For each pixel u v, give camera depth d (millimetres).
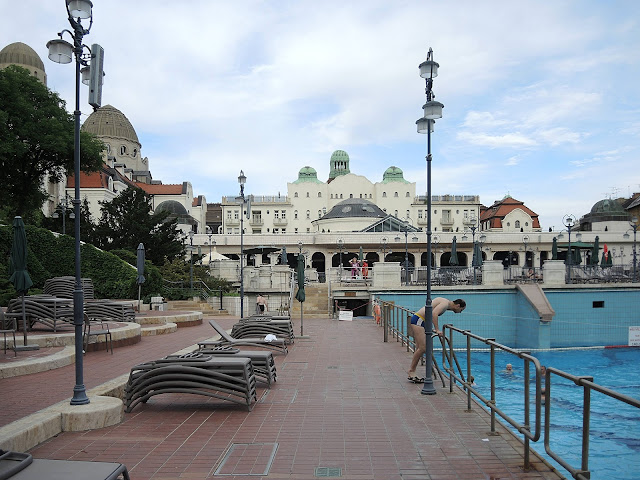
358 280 31797
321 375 10234
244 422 6801
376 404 7828
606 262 39500
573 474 4012
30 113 35781
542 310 23984
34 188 39000
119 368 9977
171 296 29875
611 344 25875
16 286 10508
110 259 25875
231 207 104562
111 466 3596
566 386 12570
